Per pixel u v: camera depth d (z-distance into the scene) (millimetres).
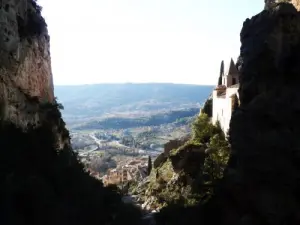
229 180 39406
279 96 36125
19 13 54531
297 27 37156
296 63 35875
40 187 40844
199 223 43500
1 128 45031
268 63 37656
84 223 45312
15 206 37844
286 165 33594
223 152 60688
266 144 35375
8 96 48531
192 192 58094
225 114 67562
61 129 68062
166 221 51094
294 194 32812
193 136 80062
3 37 47438
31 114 56656
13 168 42281
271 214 33125
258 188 35156
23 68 54562
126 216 54156
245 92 40094
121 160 180875
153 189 74688
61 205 43344
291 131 34312
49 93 68438
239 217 36375
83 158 174375
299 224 31859
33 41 60188
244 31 42312
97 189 57875
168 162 82000
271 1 52375
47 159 50656
